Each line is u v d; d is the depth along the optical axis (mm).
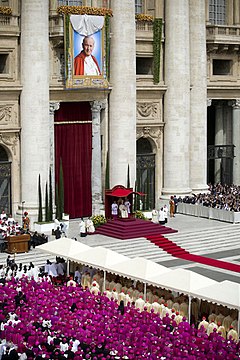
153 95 118688
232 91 129500
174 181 119375
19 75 105375
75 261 78938
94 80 109438
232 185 130750
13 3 104312
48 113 105938
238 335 63312
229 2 127625
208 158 131125
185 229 104938
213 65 131625
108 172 109688
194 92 122688
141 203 110938
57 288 72438
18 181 106750
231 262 93375
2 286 71438
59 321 61469
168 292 72375
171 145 119188
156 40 117375
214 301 65312
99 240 98188
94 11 108438
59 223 99875
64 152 110438
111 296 72500
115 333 58938
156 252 96062
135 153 114375
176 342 57344
